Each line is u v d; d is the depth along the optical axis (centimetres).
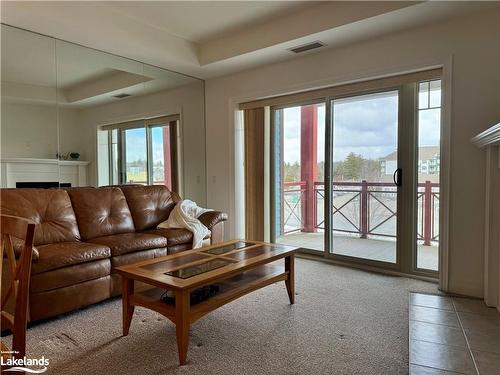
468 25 296
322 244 432
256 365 195
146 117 443
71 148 370
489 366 188
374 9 298
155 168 458
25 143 336
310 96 412
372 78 357
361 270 378
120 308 279
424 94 348
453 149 305
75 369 192
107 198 357
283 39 358
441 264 313
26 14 287
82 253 264
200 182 515
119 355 206
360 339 224
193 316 201
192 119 500
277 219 476
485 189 290
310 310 270
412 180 356
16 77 324
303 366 194
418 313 260
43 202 308
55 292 249
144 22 366
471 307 271
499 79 283
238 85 470
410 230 358
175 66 436
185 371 190
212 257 253
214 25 375
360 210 396
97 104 388
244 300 292
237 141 486
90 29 323
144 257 313
